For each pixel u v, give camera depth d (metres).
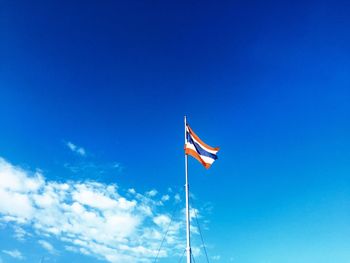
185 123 30.27
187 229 25.75
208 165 28.38
